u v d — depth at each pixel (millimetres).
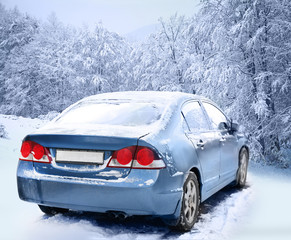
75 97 32781
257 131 14297
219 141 4617
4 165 7801
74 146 3121
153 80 24484
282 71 14766
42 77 33125
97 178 3006
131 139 2994
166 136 3346
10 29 38906
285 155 14805
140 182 2898
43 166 3229
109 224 3600
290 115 13688
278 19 13977
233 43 14930
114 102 4098
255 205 4855
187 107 4172
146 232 3404
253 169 10875
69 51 32875
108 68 33344
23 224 3596
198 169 3740
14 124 17312
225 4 15609
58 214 3936
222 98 14484
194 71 17891
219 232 3547
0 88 36156
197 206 3717
